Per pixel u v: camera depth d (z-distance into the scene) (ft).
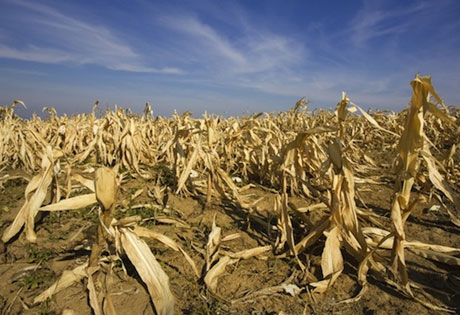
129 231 6.70
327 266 7.30
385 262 7.67
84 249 8.64
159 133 24.53
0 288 7.06
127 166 17.21
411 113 6.67
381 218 11.51
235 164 18.88
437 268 8.04
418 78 6.28
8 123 19.19
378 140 30.12
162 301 6.19
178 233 10.11
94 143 19.16
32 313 6.23
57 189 9.74
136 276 7.48
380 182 16.79
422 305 6.58
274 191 14.88
